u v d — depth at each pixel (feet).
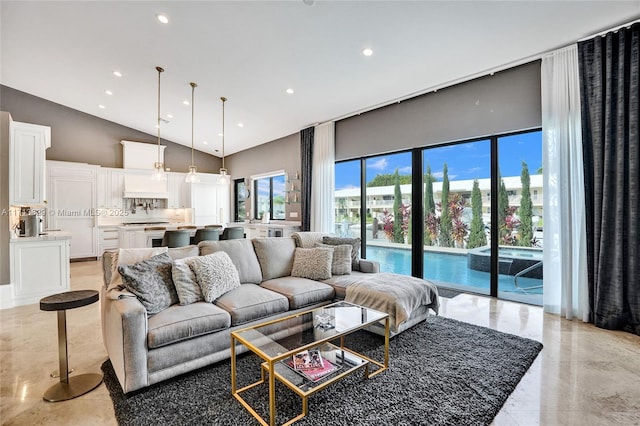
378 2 9.29
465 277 14.30
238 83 15.89
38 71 17.61
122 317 6.18
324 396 6.37
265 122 21.04
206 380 6.97
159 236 17.80
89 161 24.59
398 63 12.44
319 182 20.10
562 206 10.93
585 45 10.30
